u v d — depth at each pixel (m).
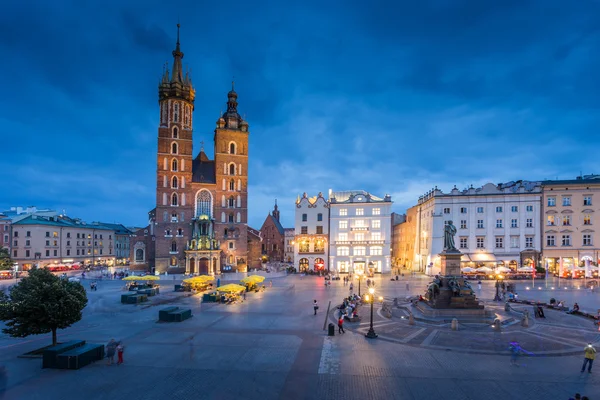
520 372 25.53
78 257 130.12
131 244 109.38
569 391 22.61
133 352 29.81
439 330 36.00
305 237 101.06
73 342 28.95
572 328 36.91
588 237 85.44
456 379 24.34
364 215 98.94
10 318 28.14
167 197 102.12
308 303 52.12
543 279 80.44
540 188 87.62
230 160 108.06
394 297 56.78
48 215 132.12
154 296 60.84
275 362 27.47
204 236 100.19
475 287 68.38
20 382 23.78
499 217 88.25
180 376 24.81
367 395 22.02
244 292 57.06
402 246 123.38
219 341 32.91
